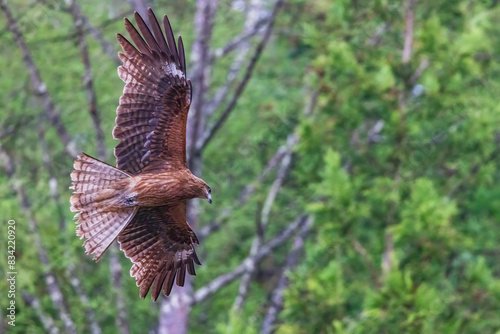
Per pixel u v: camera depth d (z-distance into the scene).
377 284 21.92
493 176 27.12
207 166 30.52
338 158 22.03
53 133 29.06
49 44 27.50
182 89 12.06
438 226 20.75
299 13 29.83
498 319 21.19
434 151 23.11
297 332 21.25
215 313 30.23
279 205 30.31
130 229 12.85
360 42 24.53
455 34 25.02
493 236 25.66
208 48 25.53
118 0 29.19
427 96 22.97
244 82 25.09
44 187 27.38
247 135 31.23
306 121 23.28
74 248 24.78
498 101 24.20
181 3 28.77
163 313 24.34
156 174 11.74
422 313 19.70
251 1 31.91
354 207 21.73
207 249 31.27
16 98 28.17
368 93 23.14
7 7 25.19
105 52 27.33
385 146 23.86
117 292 24.81
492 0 28.22
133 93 12.03
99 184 11.53
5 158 26.09
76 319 24.88
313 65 23.45
